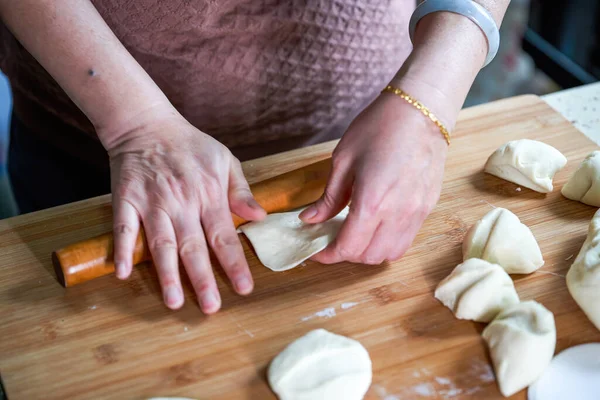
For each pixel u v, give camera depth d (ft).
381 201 2.81
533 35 7.50
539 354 2.59
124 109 3.14
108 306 2.96
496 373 2.64
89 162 4.42
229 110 4.06
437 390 2.61
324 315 2.92
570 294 2.98
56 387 2.63
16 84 4.22
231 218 3.03
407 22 4.18
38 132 4.42
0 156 6.96
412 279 3.08
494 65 8.71
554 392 2.60
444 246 3.26
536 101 4.29
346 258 3.03
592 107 4.47
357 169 2.87
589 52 6.72
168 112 3.25
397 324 2.87
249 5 3.57
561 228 3.36
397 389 2.61
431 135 2.93
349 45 3.91
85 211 3.48
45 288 3.05
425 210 2.95
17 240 3.30
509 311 2.79
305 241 3.17
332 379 2.54
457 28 3.10
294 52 3.84
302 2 3.60
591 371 2.67
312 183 3.34
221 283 3.07
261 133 4.25
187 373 2.68
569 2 6.70
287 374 2.57
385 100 2.97
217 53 3.75
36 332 2.85
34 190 4.63
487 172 3.72
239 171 3.21
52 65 3.18
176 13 3.53
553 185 3.63
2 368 2.70
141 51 3.73
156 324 2.88
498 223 3.16
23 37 3.21
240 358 2.74
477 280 2.88
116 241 2.89
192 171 3.05
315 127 4.29
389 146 2.84
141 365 2.71
